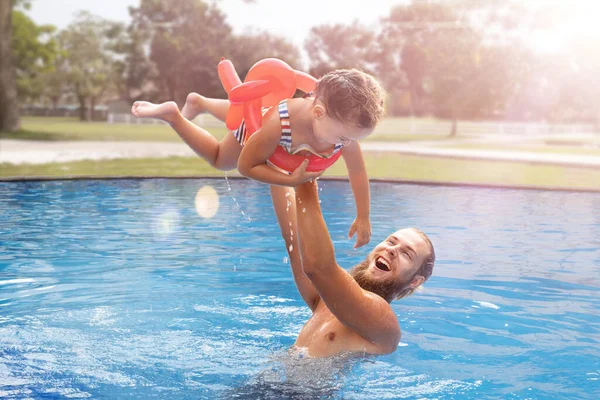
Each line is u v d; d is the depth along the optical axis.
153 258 5.62
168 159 16.31
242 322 3.82
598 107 45.88
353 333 3.10
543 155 20.45
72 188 10.43
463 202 9.37
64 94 72.75
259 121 2.71
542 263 5.55
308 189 2.74
